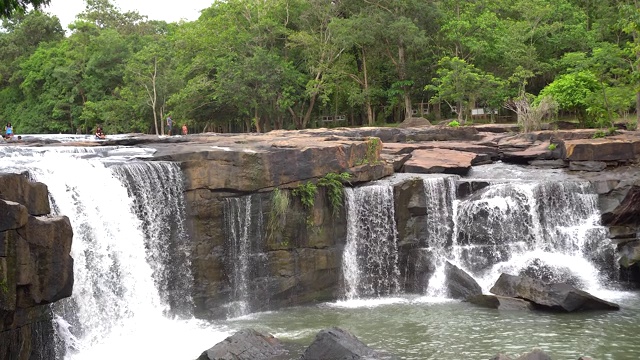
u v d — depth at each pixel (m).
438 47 59.72
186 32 66.38
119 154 25.73
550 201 28.45
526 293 23.70
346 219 27.52
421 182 28.14
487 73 57.25
